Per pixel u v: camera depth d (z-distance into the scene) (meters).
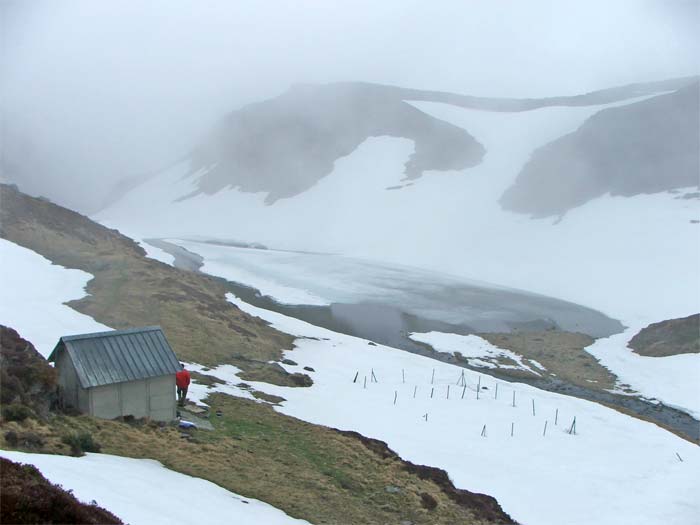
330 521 21.58
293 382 43.69
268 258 114.88
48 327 43.72
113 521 12.02
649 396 49.38
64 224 85.62
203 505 18.61
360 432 34.31
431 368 51.66
